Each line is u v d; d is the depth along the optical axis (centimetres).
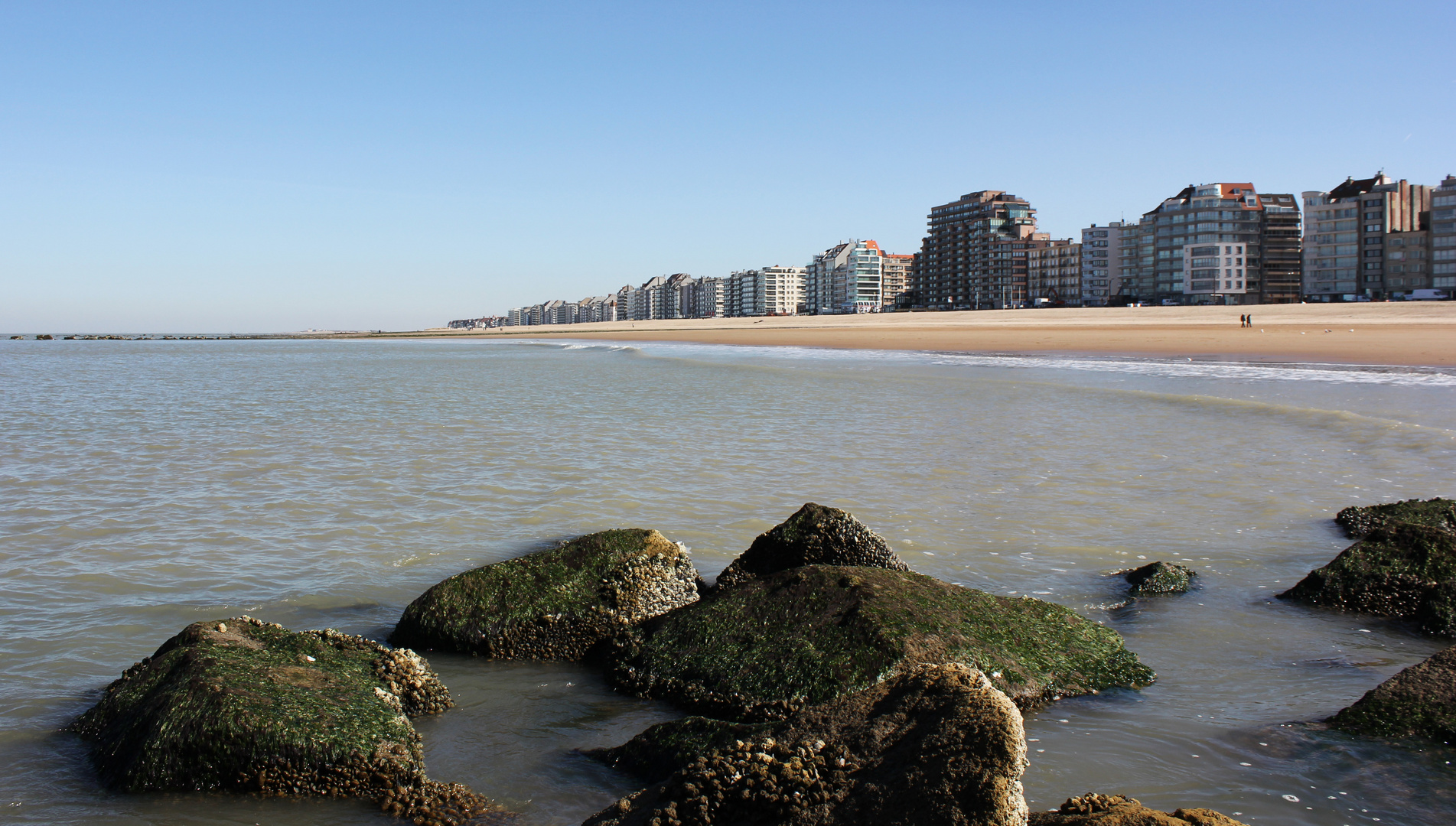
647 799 390
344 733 485
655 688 600
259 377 4206
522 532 1060
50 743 536
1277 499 1172
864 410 2236
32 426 2098
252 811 460
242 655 553
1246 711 564
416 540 1030
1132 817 373
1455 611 706
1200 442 1628
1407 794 452
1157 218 15675
